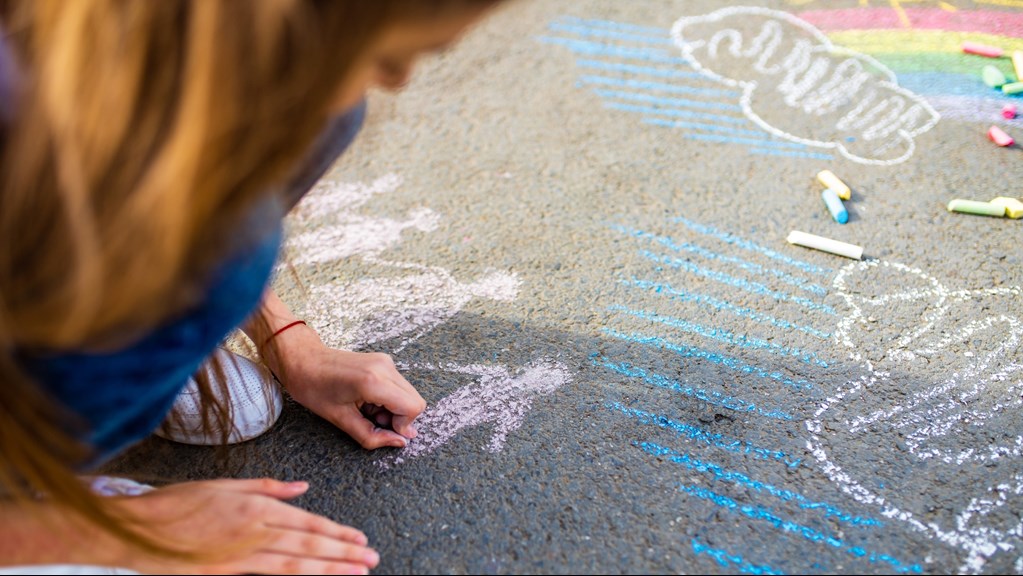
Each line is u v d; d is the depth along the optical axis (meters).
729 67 2.60
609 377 1.74
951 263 1.99
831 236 2.06
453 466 1.58
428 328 1.86
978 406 1.68
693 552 1.43
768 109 2.45
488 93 2.53
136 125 0.81
